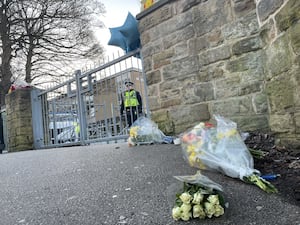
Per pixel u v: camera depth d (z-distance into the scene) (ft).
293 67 7.69
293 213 4.95
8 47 59.67
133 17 16.48
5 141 31.07
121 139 17.69
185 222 4.95
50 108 24.77
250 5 11.20
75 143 21.18
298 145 8.06
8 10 60.90
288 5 7.60
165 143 12.95
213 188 5.09
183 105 13.66
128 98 17.38
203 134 7.89
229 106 11.93
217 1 12.27
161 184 6.77
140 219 5.24
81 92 20.89
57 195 6.97
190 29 13.35
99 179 7.88
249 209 5.25
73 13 68.59
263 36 9.41
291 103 8.06
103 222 5.27
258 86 11.02
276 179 6.46
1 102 56.03
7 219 5.90
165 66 14.44
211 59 12.55
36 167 10.93
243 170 6.49
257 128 11.02
